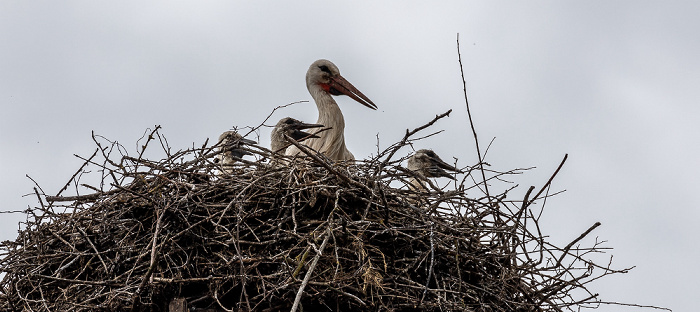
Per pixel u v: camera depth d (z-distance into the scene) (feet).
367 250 29.09
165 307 28.63
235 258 28.09
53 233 29.78
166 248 28.81
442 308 28.89
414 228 29.43
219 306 28.81
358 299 27.76
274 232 28.96
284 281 27.63
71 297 29.04
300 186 29.17
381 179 30.76
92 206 30.01
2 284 30.53
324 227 28.68
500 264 30.66
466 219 30.99
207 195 29.66
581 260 30.99
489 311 30.07
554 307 30.89
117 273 29.17
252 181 29.53
